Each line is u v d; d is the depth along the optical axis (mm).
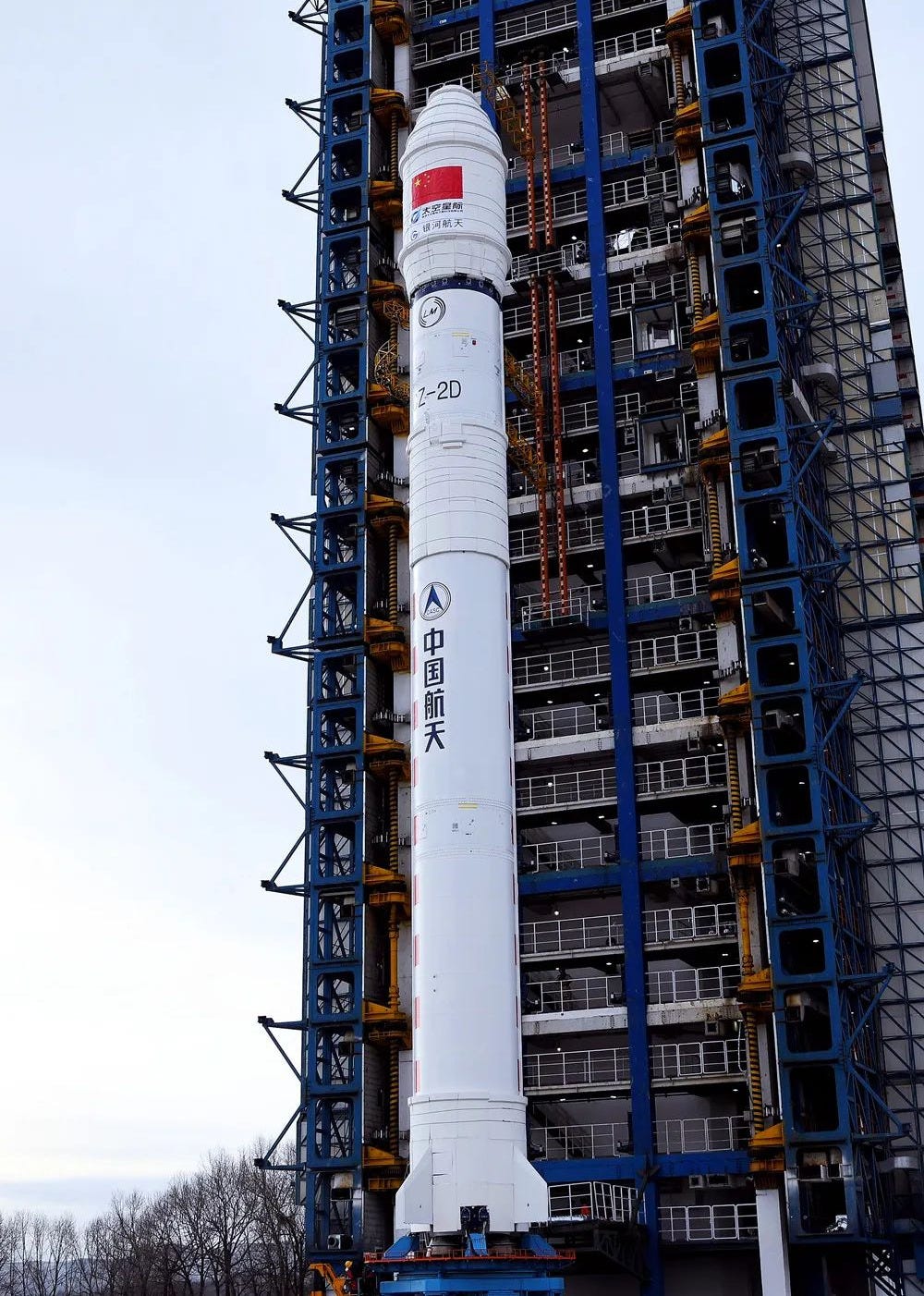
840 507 78875
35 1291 144500
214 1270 113312
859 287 82188
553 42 89625
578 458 83312
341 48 90375
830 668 71062
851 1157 59688
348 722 78562
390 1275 53875
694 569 76188
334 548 80938
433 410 53469
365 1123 69188
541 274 83312
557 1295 43844
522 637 77375
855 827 64125
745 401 74312
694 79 83125
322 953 72875
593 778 77250
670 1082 66625
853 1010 65938
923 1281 66188
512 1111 45469
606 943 73188
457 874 47500
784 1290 60812
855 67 85812
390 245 88000
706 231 77250
